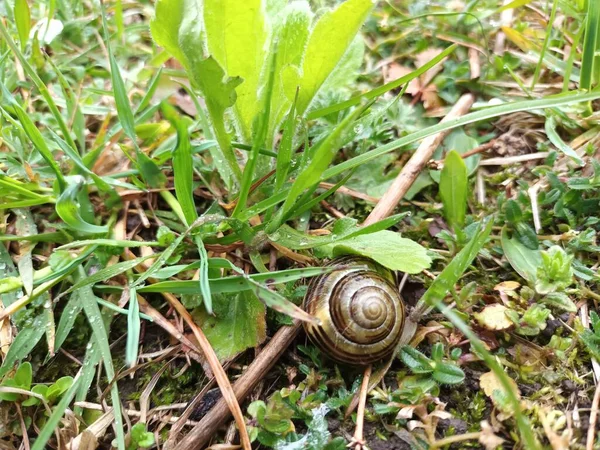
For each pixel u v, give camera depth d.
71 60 0.15
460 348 0.10
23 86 0.14
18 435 0.09
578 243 0.11
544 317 0.10
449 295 0.11
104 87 0.14
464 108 0.14
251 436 0.09
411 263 0.10
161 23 0.09
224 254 0.11
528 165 0.13
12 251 0.11
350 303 0.09
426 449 0.09
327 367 0.10
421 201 0.13
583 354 0.10
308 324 0.10
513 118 0.14
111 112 0.14
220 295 0.10
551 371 0.10
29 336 0.10
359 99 0.11
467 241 0.11
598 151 0.13
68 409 0.10
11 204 0.11
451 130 0.13
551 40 0.15
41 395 0.09
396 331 0.10
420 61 0.15
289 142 0.10
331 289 0.10
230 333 0.10
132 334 0.09
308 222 0.12
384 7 0.16
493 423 0.09
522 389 0.09
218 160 0.12
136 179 0.12
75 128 0.13
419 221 0.12
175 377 0.10
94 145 0.13
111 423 0.09
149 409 0.10
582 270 0.11
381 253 0.10
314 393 0.09
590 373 0.10
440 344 0.10
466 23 0.16
